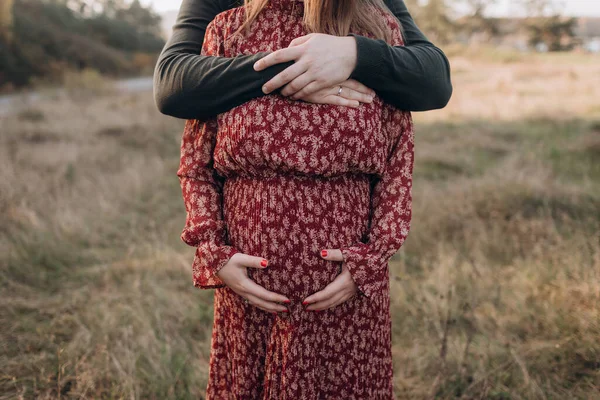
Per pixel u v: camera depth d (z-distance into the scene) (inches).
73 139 302.2
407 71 45.3
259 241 45.5
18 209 155.5
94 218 165.8
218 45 46.9
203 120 48.4
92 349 92.4
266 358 47.8
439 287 109.1
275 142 43.1
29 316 106.4
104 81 684.1
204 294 119.1
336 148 43.5
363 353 49.1
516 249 131.5
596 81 546.6
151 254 140.6
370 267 45.4
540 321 97.3
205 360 92.7
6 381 83.7
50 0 1183.6
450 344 92.1
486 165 226.8
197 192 48.9
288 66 42.6
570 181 188.5
